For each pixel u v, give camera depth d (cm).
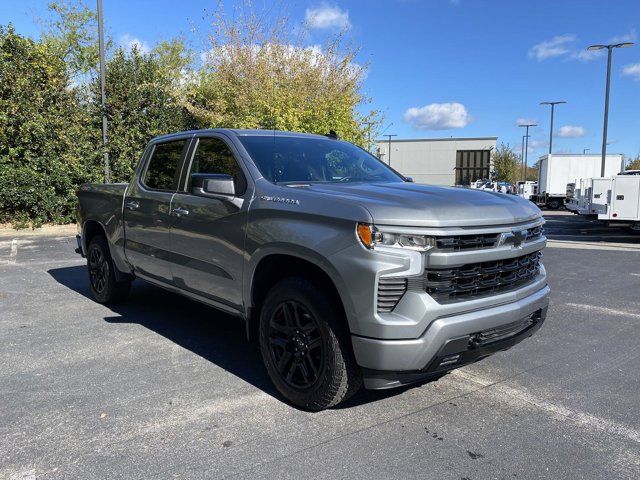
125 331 525
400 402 370
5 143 1396
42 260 954
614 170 3359
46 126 1433
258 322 397
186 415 344
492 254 328
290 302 351
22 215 1432
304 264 352
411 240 303
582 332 548
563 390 396
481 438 320
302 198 348
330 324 325
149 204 502
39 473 277
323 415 346
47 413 345
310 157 443
